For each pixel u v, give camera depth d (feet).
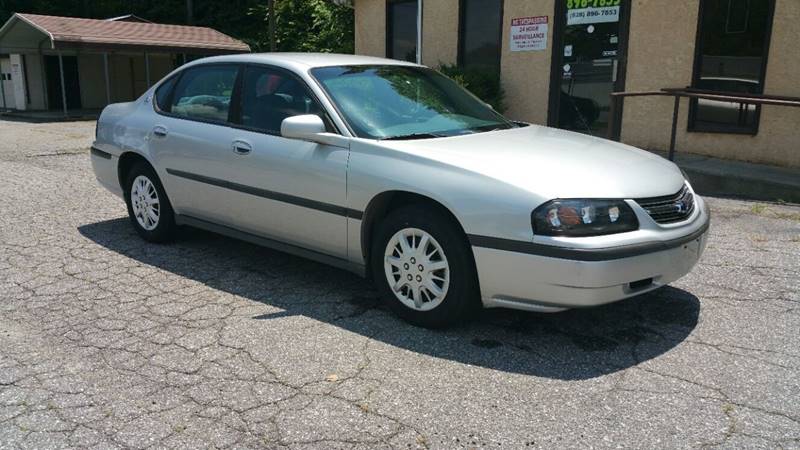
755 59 27.68
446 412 10.57
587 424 10.23
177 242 19.76
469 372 11.85
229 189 16.65
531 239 11.93
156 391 11.23
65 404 10.85
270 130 15.94
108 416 10.50
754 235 19.76
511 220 12.07
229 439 9.87
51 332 13.56
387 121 15.14
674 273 12.90
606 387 11.32
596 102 32.58
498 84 35.81
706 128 29.17
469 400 10.92
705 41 28.89
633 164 13.73
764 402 10.82
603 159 13.70
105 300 15.25
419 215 13.25
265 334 13.41
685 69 29.43
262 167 15.67
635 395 11.05
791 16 26.40
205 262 17.97
